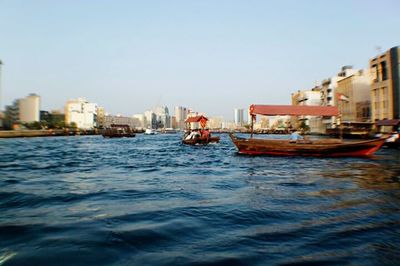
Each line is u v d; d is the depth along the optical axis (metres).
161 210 8.51
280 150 26.94
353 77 75.88
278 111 27.64
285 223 7.35
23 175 16.22
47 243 5.90
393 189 11.77
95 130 123.19
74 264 5.00
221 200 9.82
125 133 94.25
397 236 6.47
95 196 10.55
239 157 26.64
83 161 24.12
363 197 10.30
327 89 94.50
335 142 26.89
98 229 6.76
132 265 4.95
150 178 14.93
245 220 7.57
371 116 67.50
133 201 9.73
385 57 61.72
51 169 18.97
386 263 5.16
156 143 56.97
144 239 6.16
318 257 5.36
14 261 5.12
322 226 7.12
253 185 12.74
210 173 16.69
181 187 12.30
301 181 13.76
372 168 18.59
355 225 7.21
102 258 5.23
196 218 7.71
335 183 13.22
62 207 8.97
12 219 7.64
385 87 61.25
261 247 5.80
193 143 47.88
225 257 5.30
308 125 104.50
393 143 35.88
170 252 5.52
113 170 18.36
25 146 45.97
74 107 140.38
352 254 5.51
